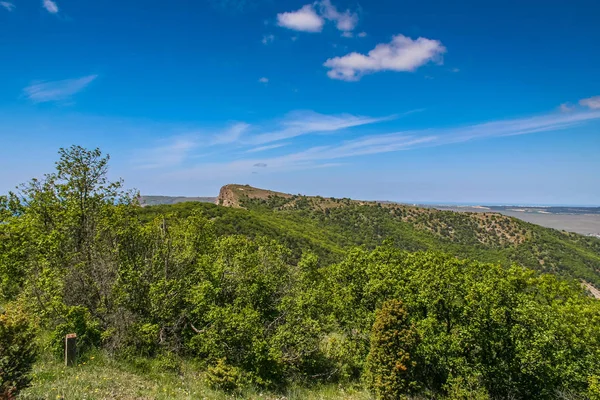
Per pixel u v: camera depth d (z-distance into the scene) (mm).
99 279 16250
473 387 18281
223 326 17031
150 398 11086
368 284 22016
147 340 15461
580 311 18094
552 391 18219
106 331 14547
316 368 20766
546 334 17359
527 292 20578
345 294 23312
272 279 22062
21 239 17312
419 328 19203
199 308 17641
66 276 15641
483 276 21109
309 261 23906
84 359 13180
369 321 21188
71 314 13883
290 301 20250
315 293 21359
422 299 20125
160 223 22141
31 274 16172
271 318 20859
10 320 8234
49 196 19250
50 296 14984
